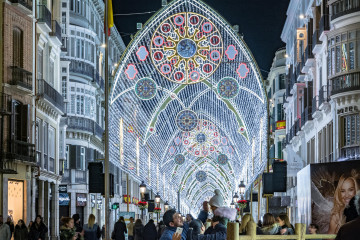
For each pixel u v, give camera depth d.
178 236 9.27
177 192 70.75
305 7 46.66
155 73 32.97
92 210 54.66
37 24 35.72
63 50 44.34
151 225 28.39
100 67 57.50
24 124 31.95
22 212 31.94
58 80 41.69
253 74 30.23
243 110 38.44
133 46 29.33
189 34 29.45
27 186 32.47
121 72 30.41
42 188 37.38
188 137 51.56
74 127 50.56
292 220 49.62
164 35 29.45
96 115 56.62
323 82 38.81
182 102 42.19
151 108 42.62
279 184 28.42
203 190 99.25
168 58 29.69
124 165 37.12
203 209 15.49
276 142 62.16
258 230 13.34
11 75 30.83
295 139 51.19
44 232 27.09
